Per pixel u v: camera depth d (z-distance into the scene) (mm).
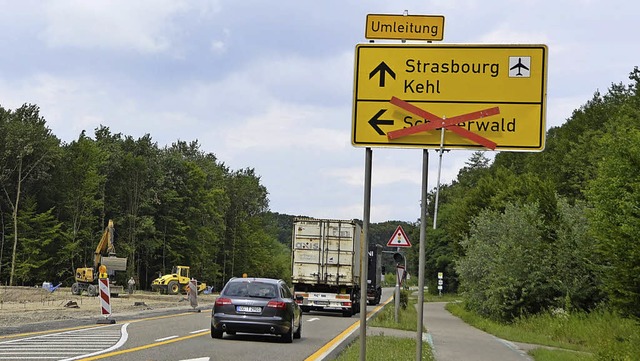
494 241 34938
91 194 83125
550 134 79062
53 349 14422
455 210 72125
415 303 59156
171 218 92812
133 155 91875
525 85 9898
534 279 30656
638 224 21156
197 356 14125
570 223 31219
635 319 21359
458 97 9961
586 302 30484
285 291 19250
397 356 14773
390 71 10078
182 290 64062
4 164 75500
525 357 17766
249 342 17891
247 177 128125
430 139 9945
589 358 17312
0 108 77562
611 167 26094
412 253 103312
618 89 71812
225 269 119250
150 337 17859
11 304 36312
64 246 78938
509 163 83625
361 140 10047
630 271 20938
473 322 32844
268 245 128625
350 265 33688
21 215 76062
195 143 118188
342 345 17922
